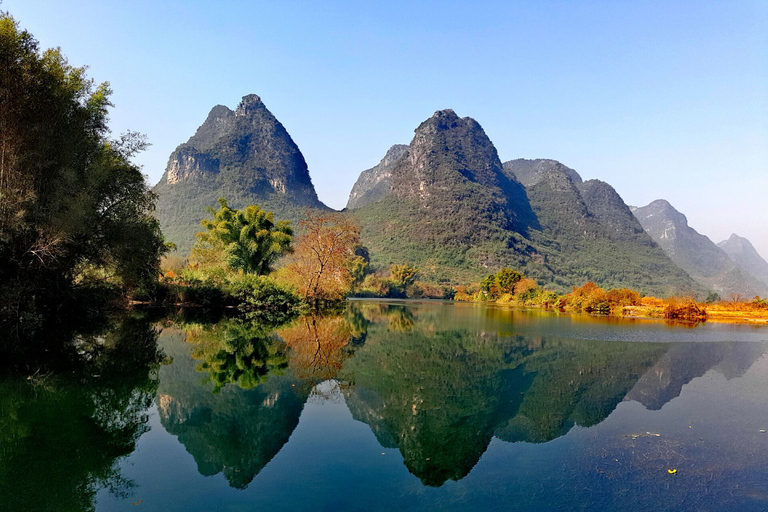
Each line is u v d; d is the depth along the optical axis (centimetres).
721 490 520
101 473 570
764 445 668
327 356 1400
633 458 618
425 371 1205
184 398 907
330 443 682
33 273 1541
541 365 1303
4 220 1309
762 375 1181
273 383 1038
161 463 603
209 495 509
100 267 1941
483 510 472
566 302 4372
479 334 2072
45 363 1170
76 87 1534
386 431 734
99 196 1675
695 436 706
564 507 480
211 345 1529
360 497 505
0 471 575
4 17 1279
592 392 997
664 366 1292
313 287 3366
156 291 2820
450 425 770
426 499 498
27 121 1342
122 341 1555
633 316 3503
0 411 803
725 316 3469
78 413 801
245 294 2794
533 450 650
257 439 695
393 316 3192
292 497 504
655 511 471
